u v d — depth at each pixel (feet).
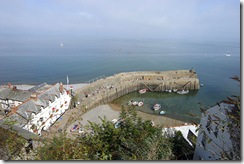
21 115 88.53
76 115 124.98
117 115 141.18
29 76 246.47
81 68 299.99
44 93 112.88
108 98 177.17
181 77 225.56
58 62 335.67
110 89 184.14
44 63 323.78
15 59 343.46
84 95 162.50
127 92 203.92
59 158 21.81
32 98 102.22
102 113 144.36
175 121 131.13
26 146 27.30
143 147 26.89
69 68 296.92
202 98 189.47
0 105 107.34
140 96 196.54
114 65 329.93
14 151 24.40
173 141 50.37
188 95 198.90
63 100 128.26
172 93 205.16
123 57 410.93
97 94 169.07
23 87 193.98
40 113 100.17
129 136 32.50
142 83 213.25
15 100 110.93
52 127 99.45
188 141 66.18
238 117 18.99
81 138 29.35
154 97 193.06
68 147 23.36
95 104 157.69
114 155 27.94
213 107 38.75
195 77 231.09
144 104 170.71
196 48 650.02
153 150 25.09
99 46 645.10
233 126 19.15
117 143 30.50
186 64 351.87
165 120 132.87
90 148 25.85
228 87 220.02
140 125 37.99
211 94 200.34
